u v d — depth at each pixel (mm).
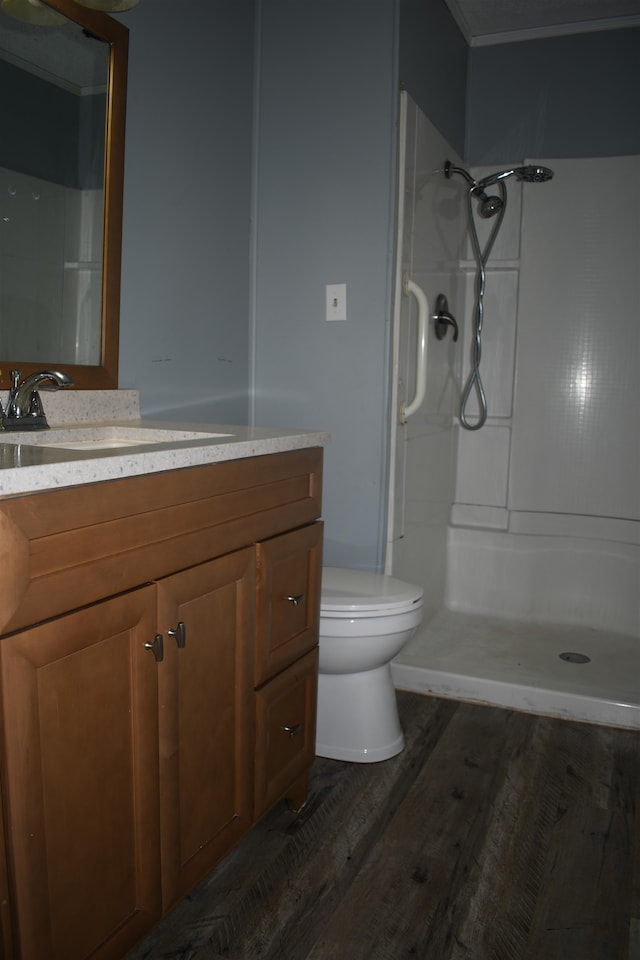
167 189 1975
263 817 1728
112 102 1724
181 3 1972
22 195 1543
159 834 1240
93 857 1104
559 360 3039
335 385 2395
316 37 2297
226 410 2355
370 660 1963
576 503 3064
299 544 1629
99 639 1075
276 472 1526
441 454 2992
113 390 1800
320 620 1896
